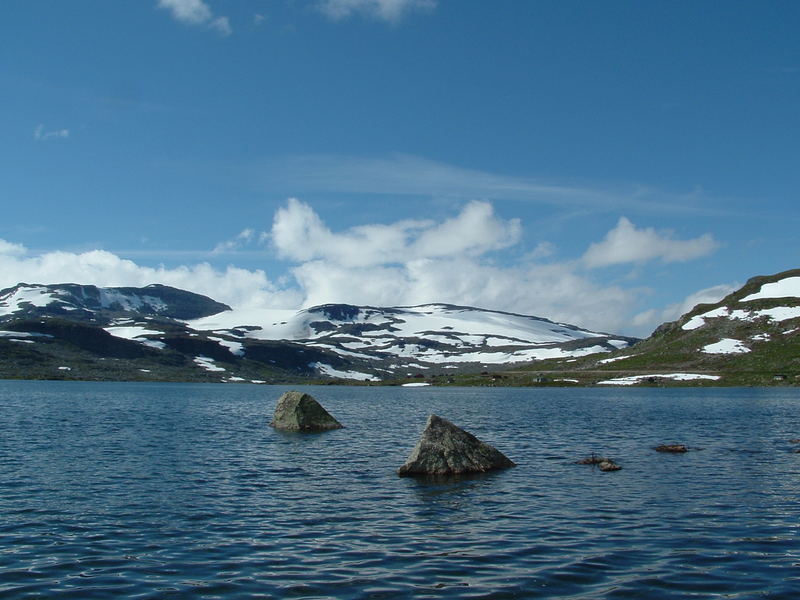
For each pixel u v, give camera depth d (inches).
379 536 959.0
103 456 1809.8
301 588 726.5
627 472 1549.0
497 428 2768.2
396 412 4065.0
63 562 821.2
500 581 750.5
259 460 1777.8
